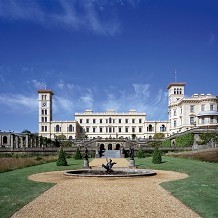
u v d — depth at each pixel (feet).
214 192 76.69
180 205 63.31
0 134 409.90
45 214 56.75
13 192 80.74
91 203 65.31
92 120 618.85
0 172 144.77
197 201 66.39
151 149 314.96
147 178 113.50
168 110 509.35
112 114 617.21
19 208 61.57
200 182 96.17
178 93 501.15
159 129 587.27
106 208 60.59
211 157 197.16
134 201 67.21
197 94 424.05
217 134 315.99
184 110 415.44
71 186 92.43
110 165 139.54
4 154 295.89
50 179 113.19
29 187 90.63
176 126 442.91
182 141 336.49
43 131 582.35
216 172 127.75
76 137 583.99
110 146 407.23
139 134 611.88
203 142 310.04
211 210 58.59
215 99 403.54
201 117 398.83
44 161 221.46
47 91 586.45
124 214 56.08
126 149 322.55
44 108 585.22
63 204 64.85
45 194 77.77
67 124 583.17
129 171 142.20
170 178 113.70
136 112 619.26
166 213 56.80
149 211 58.23
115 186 90.79
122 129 615.57
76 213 57.00
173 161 197.06
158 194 76.18
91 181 104.32
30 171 147.95
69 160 244.83
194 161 192.24
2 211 59.21
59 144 445.78
